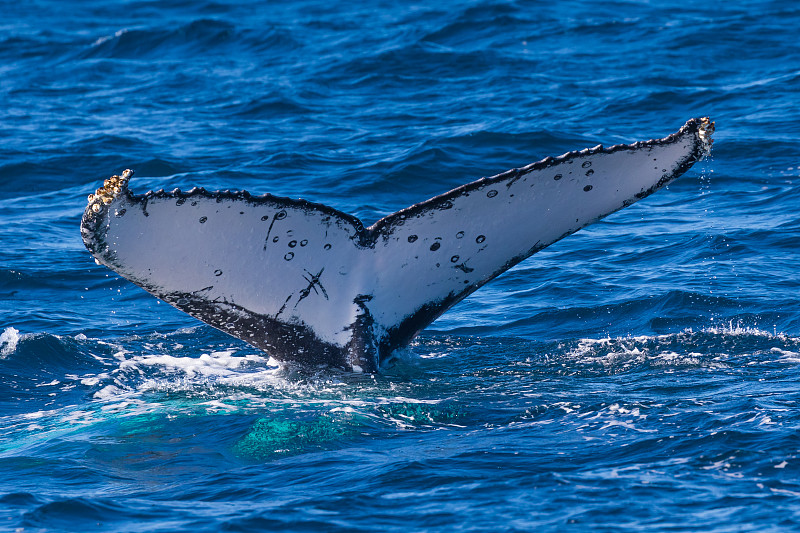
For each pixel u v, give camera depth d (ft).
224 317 117.60
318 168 255.50
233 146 279.90
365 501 89.66
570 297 166.09
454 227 116.47
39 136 294.25
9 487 95.45
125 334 153.07
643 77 328.49
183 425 109.19
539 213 115.34
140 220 107.45
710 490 88.89
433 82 343.67
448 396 115.55
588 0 458.50
